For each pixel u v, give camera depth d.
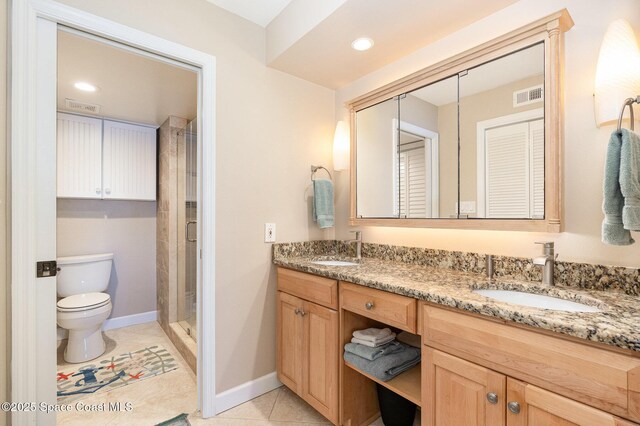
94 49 1.70
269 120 1.94
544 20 1.19
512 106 1.31
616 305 0.93
